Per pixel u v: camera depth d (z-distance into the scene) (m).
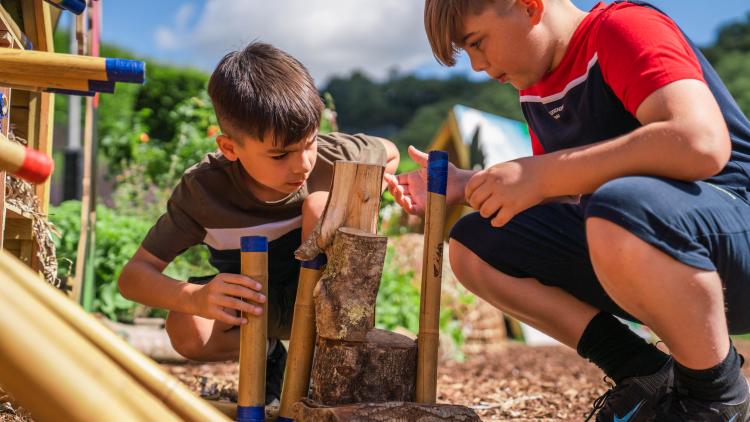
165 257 2.42
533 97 2.28
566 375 5.23
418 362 1.95
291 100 2.14
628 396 1.99
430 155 1.96
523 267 2.27
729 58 25.34
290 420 1.97
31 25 2.60
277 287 2.61
